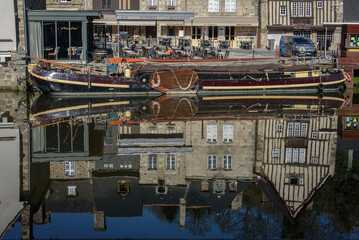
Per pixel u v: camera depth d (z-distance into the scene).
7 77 26.50
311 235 8.97
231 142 16.98
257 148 16.22
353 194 11.57
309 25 38.41
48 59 27.47
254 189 12.99
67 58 27.77
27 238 8.77
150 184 13.14
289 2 38.56
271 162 14.88
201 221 10.10
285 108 22.84
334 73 28.08
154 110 21.98
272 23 38.56
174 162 14.79
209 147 16.38
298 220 9.82
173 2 36.75
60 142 16.36
